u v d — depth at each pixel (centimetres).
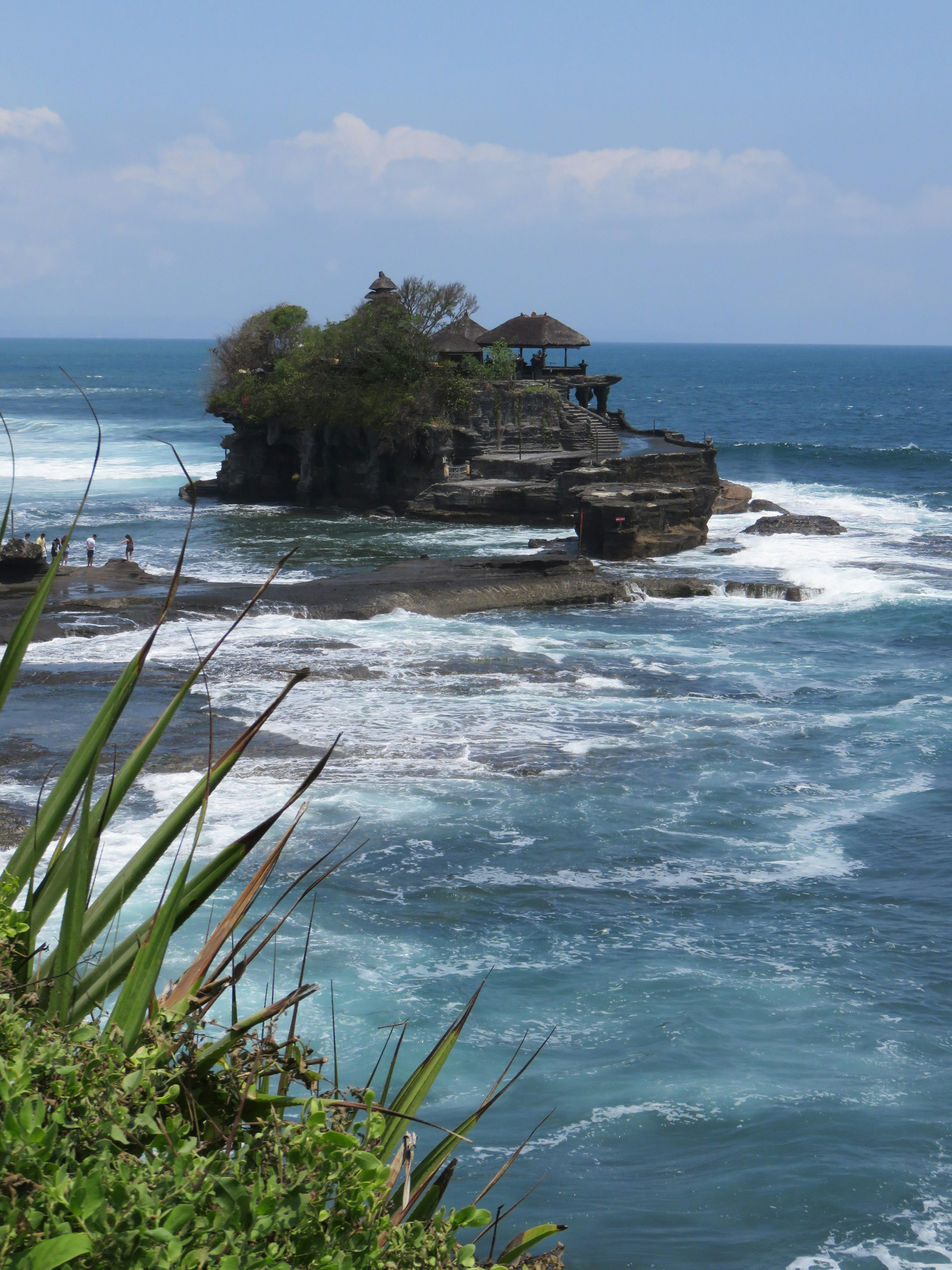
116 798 295
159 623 301
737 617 4369
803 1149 1273
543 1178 1091
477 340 7756
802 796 2459
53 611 3856
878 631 4147
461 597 4347
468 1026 1521
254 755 2545
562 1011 1577
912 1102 1370
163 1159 251
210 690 3072
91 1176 227
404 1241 275
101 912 290
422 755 2625
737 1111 1350
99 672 3148
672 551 5541
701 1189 1212
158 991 1463
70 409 15700
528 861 2072
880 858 2134
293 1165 265
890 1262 1108
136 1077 263
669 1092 1384
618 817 2297
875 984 1664
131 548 4934
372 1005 1551
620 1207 1178
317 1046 1434
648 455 6606
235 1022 303
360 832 2156
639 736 2845
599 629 4131
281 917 1788
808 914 1902
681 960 1727
